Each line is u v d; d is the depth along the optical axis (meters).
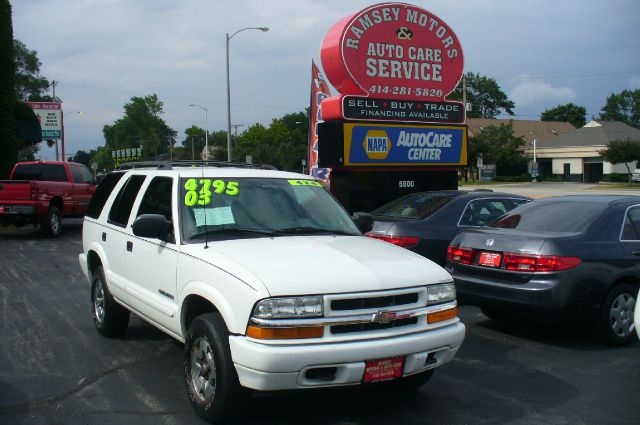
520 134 76.25
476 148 64.12
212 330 4.30
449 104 14.70
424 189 14.61
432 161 14.55
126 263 5.98
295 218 5.41
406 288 4.30
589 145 62.78
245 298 4.06
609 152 55.44
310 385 3.99
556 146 66.25
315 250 4.66
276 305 3.96
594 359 6.16
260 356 3.88
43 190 16.47
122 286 5.98
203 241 4.96
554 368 5.86
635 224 6.89
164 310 5.09
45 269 11.64
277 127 86.56
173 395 5.05
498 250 6.69
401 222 8.31
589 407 4.88
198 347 4.53
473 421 4.59
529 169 66.12
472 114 105.81
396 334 4.19
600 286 6.40
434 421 4.57
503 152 63.91
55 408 4.77
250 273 4.16
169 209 5.39
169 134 114.19
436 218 8.42
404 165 14.17
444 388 5.29
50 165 18.05
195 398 4.54
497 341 6.84
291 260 4.38
